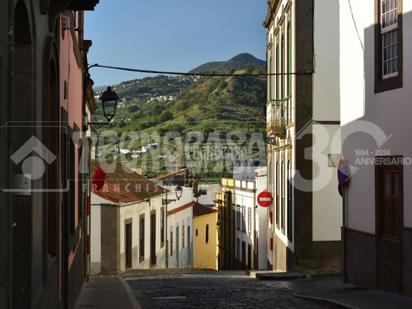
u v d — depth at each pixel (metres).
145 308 12.25
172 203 36.84
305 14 20.20
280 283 17.56
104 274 24.41
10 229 5.11
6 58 4.82
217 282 18.39
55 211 8.88
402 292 12.16
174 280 19.47
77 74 14.73
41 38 7.14
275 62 25.92
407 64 11.96
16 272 6.13
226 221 47.56
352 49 14.68
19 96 6.36
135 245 27.69
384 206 13.20
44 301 7.37
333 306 11.53
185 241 41.59
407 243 11.93
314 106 20.22
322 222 20.19
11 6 4.95
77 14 14.87
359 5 14.23
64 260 10.55
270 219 27.77
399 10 12.26
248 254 38.94
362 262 14.12
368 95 13.70
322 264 20.17
